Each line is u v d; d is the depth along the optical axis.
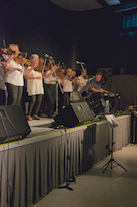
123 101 6.61
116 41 7.70
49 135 2.22
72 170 2.69
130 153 4.03
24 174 1.91
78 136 2.80
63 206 1.98
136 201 2.11
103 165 3.29
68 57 7.71
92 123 3.20
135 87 6.44
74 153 2.72
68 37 7.66
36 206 1.97
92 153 3.20
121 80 6.66
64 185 2.48
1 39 5.21
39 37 6.45
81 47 8.10
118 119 4.20
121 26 7.45
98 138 3.40
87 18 7.93
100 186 2.48
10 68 2.66
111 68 7.39
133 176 2.84
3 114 1.75
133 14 7.24
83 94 4.89
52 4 6.89
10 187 1.75
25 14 5.87
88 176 2.81
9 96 2.73
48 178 2.25
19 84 2.75
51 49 6.96
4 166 1.69
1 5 5.14
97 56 8.02
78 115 2.62
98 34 7.91
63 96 4.58
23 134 1.87
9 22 5.39
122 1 6.84
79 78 4.95
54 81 3.95
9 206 1.76
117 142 4.21
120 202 2.08
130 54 7.52
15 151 1.79
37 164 2.06
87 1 7.12
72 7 7.50
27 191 1.93
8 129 1.71
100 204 2.03
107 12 7.61
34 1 6.15
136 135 4.84
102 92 4.31
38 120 3.68
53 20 6.97
